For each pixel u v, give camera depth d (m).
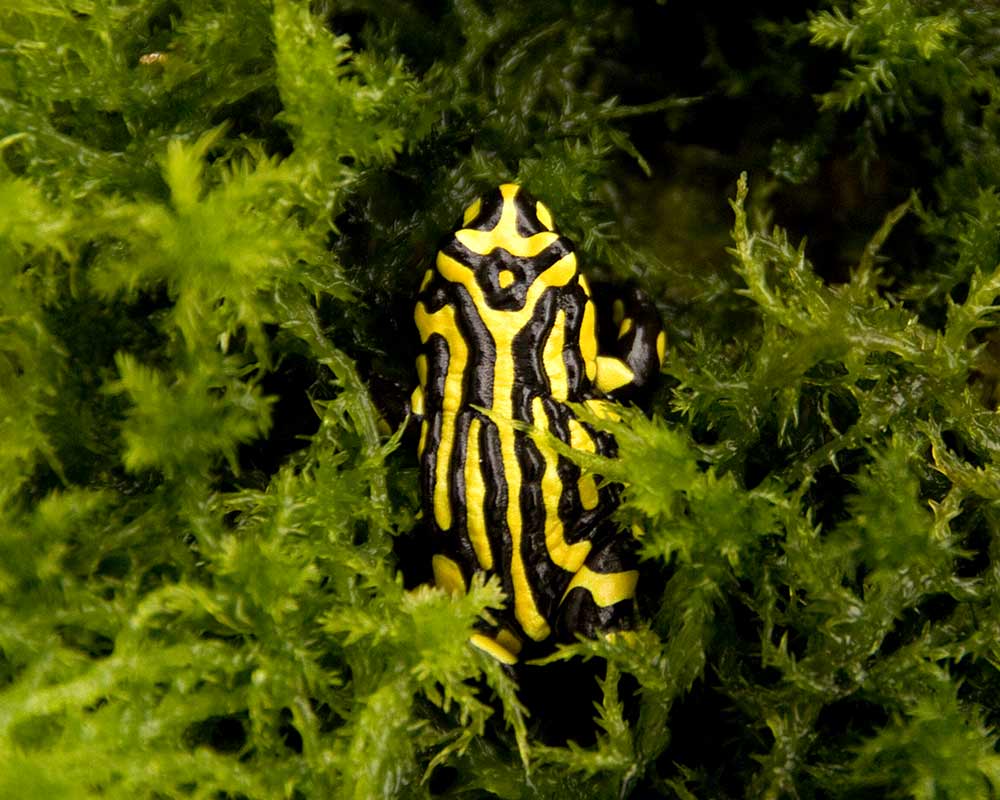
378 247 0.21
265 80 0.20
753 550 0.20
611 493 0.20
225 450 0.19
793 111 0.21
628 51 0.22
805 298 0.20
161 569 0.19
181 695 0.19
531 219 0.21
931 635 0.20
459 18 0.21
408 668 0.19
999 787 0.19
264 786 0.19
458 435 0.20
